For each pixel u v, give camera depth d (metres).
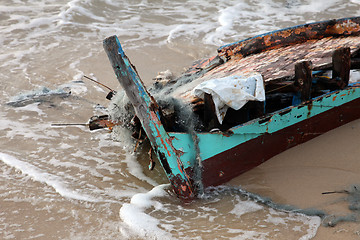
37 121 9.48
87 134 8.94
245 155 6.65
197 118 6.68
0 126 9.19
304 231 5.34
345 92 7.48
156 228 5.60
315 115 7.26
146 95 6.06
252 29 15.02
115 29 15.84
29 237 5.62
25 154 8.04
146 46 14.15
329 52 8.12
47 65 12.82
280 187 6.38
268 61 8.67
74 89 11.13
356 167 6.65
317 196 6.06
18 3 18.20
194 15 16.84
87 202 6.40
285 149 7.19
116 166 7.62
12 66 12.73
